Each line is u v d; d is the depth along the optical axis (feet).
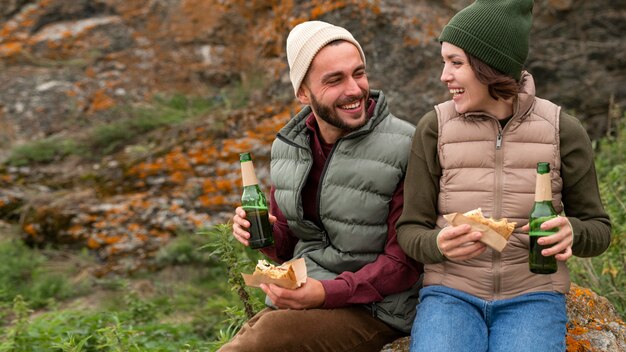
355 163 10.44
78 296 22.30
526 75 9.92
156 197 25.50
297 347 9.93
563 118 9.74
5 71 32.63
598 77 26.53
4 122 30.55
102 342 16.43
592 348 10.64
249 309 12.61
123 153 28.19
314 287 9.96
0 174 27.53
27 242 24.89
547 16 26.89
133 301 20.17
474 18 9.56
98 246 24.17
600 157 22.48
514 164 9.65
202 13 33.30
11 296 21.88
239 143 26.45
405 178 10.30
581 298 11.65
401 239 10.05
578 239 9.34
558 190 9.70
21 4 34.99
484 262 9.78
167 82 32.35
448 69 9.84
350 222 10.47
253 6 32.48
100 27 33.99
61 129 30.71
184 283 22.50
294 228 11.04
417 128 10.30
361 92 10.35
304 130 10.84
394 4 25.62
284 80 27.76
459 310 9.71
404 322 10.59
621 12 26.50
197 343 15.89
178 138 27.91
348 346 10.21
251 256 19.83
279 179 11.03
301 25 10.62
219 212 24.75
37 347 16.17
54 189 26.84
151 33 33.63
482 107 9.80
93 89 31.91
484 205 9.70
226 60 32.63
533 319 9.52
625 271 14.58
